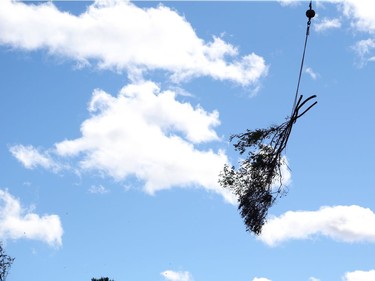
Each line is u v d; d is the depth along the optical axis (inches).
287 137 677.9
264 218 694.5
